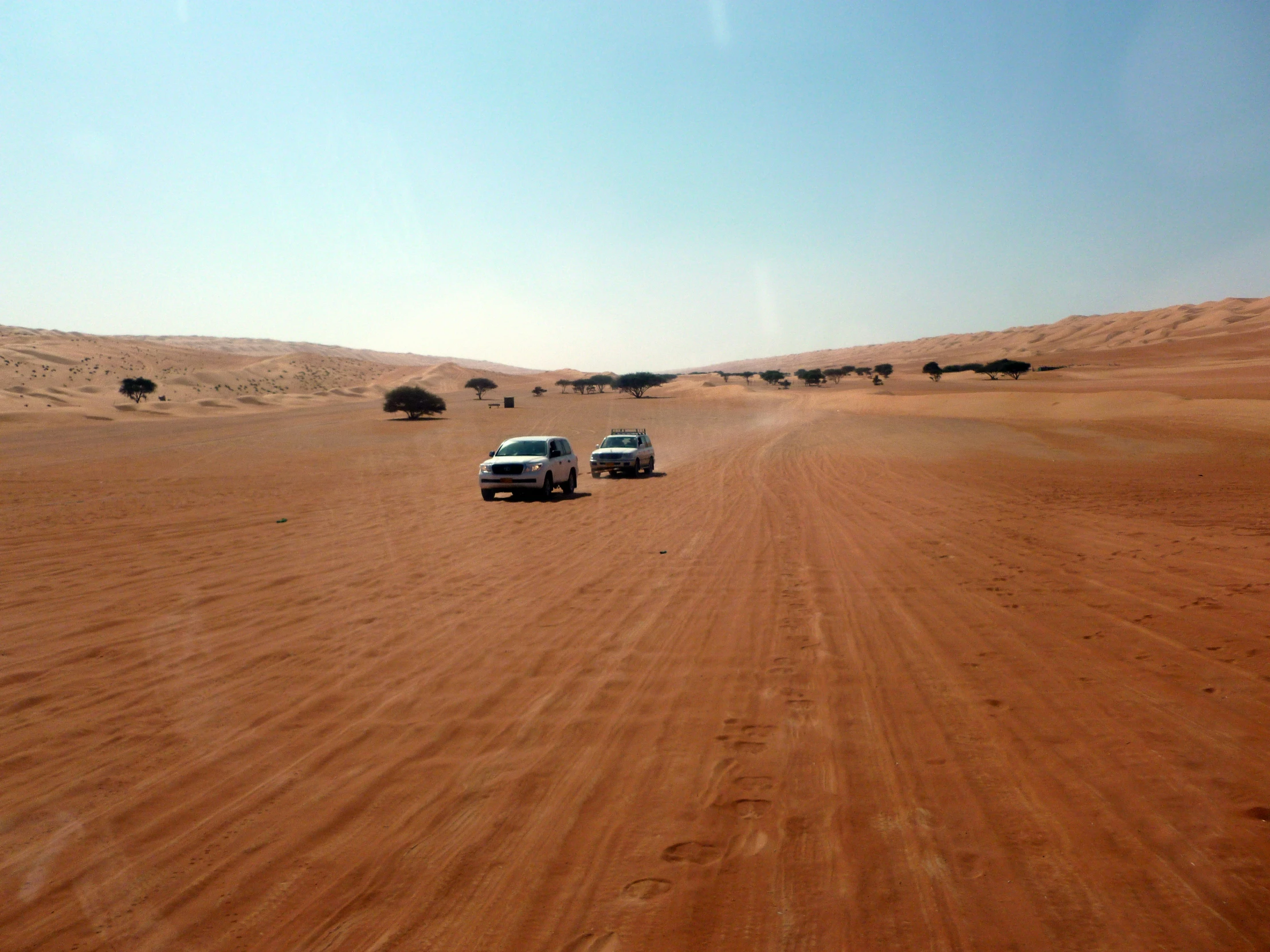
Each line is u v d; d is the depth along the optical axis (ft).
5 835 13.26
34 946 10.23
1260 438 109.50
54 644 24.64
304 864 12.09
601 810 13.58
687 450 136.67
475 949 9.84
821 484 73.41
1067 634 23.03
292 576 35.47
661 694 19.42
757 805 13.53
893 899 10.61
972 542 39.93
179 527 53.01
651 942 9.84
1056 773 14.20
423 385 648.79
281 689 20.35
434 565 37.88
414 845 12.56
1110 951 9.27
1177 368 416.26
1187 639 21.98
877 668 20.62
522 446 73.20
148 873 11.96
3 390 380.99
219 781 15.11
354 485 87.51
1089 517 47.78
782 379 540.93
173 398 499.51
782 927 10.07
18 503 68.85
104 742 17.11
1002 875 11.06
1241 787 13.32
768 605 28.09
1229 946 9.25
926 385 396.98
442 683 20.57
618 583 32.73
